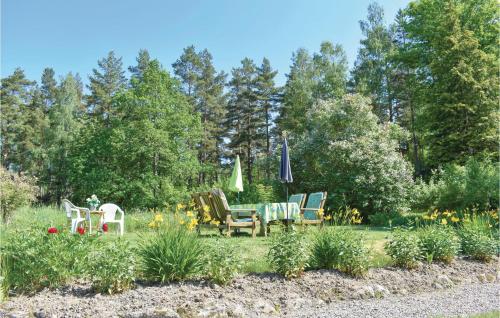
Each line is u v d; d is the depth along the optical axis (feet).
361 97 62.34
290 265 15.87
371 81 100.83
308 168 59.98
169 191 79.61
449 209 40.91
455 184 42.16
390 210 48.83
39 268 14.37
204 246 15.97
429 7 75.25
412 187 51.96
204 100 126.41
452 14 65.16
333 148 54.34
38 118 125.39
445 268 19.29
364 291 15.43
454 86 62.08
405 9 81.66
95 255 14.48
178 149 86.33
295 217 30.60
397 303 14.46
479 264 20.61
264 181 62.54
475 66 62.03
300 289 15.05
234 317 12.71
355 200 51.80
